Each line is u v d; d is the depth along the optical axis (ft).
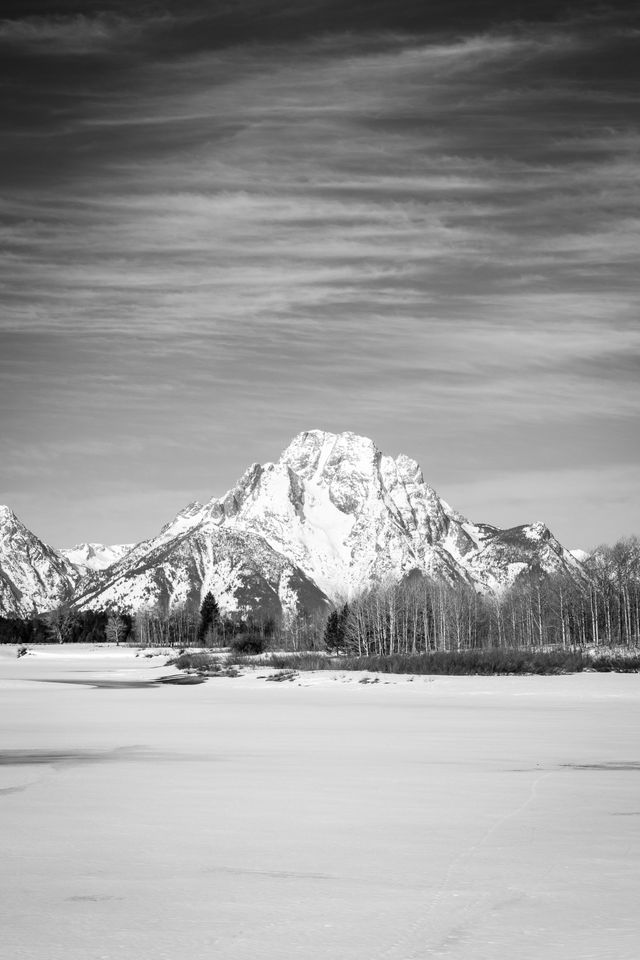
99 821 92.38
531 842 82.43
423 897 64.75
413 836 85.10
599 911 61.11
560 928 57.41
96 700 282.56
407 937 55.77
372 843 82.28
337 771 126.11
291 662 473.26
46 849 80.38
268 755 143.74
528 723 197.36
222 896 65.36
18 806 100.58
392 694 305.53
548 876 70.49
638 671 392.47
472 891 66.23
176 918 60.13
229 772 125.29
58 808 99.35
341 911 61.41
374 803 101.81
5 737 172.04
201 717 217.15
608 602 644.27
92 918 60.23
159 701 277.23
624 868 72.90
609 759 137.80
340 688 336.29
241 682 381.40
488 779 118.52
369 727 189.88
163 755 144.46
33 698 293.43
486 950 53.26
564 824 90.38
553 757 140.36
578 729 183.73
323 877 70.54
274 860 76.07
